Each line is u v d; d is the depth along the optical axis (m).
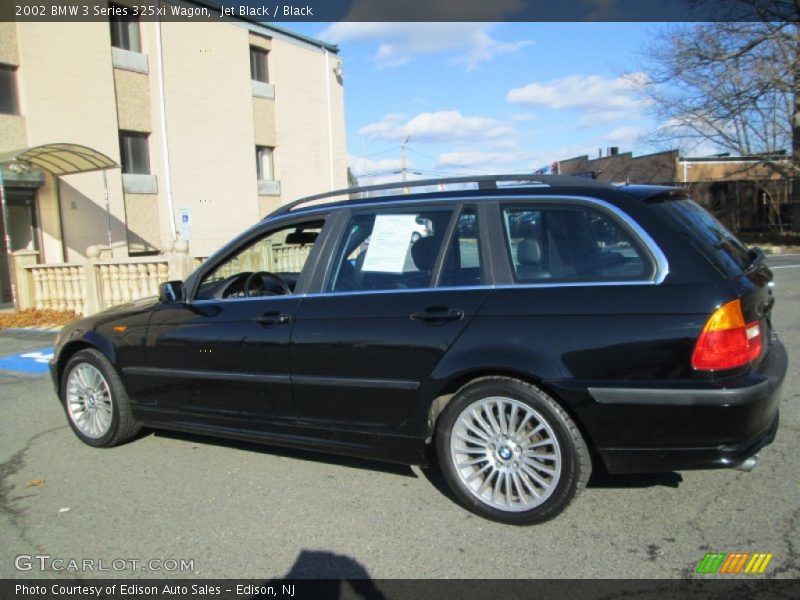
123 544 3.42
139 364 4.61
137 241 17.23
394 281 3.80
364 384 3.72
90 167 14.41
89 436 4.96
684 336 3.07
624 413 3.15
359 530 3.48
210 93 19.45
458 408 3.52
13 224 14.41
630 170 38.34
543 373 3.26
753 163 31.55
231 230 20.31
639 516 3.48
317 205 4.23
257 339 4.07
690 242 3.24
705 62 23.84
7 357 8.80
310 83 23.72
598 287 3.29
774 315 9.19
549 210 3.54
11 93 14.15
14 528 3.64
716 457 3.09
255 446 4.85
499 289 3.49
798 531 3.25
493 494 3.51
